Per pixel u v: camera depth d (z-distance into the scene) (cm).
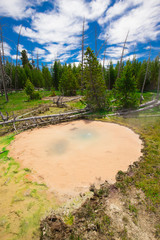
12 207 353
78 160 557
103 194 376
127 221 301
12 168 518
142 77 3114
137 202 348
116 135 789
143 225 292
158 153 574
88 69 1262
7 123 1078
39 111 1363
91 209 330
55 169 505
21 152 635
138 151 608
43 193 396
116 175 454
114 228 287
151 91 3117
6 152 640
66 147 670
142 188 389
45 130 933
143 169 473
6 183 440
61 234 281
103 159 557
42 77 4456
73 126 988
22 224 309
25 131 931
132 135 785
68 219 315
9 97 2639
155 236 270
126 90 1278
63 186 420
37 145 700
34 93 2334
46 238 273
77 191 399
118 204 345
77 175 468
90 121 1095
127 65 1258
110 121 1059
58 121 1128
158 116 1151
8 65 3834
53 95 2811
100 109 1423
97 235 276
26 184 434
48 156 594
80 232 282
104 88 1362
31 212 337
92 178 451
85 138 764
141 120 1059
